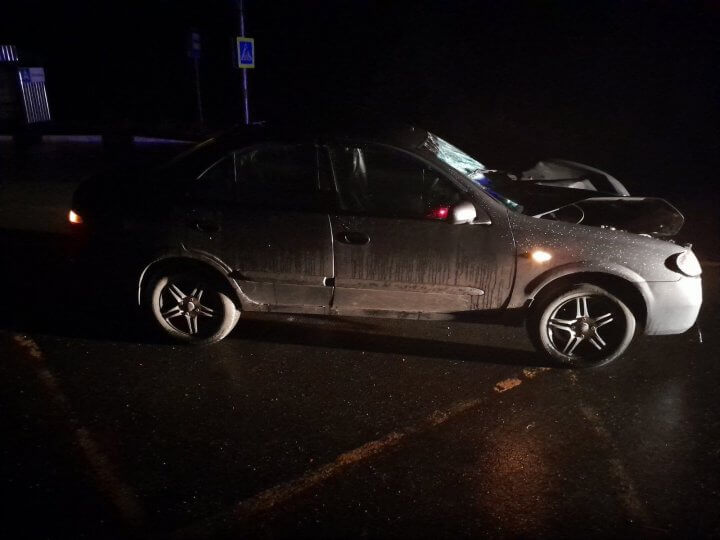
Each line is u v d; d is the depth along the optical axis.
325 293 4.11
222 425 3.46
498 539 2.69
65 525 2.72
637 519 2.82
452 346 4.44
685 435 3.44
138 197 4.07
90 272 4.20
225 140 4.09
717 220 7.42
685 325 4.02
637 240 3.86
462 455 3.24
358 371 4.08
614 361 4.23
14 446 3.23
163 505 2.85
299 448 3.28
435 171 3.87
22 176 9.86
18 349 4.25
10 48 14.05
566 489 3.01
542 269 3.87
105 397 3.71
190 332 4.34
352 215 3.90
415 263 3.94
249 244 3.99
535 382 3.97
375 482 3.02
